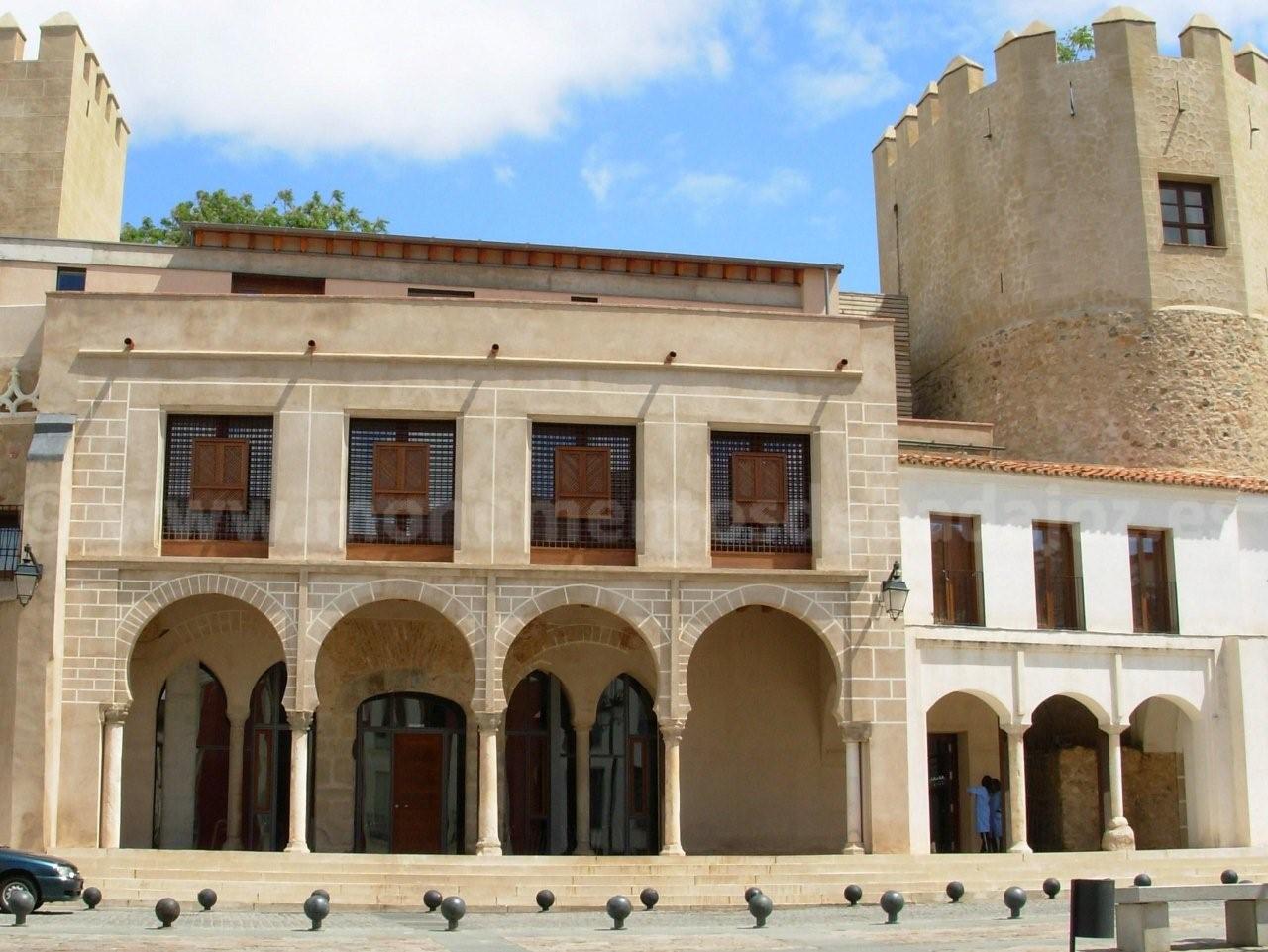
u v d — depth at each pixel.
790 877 27.22
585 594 29.56
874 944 18.44
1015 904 22.05
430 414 29.98
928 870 28.03
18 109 41.59
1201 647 33.75
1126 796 35.59
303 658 28.75
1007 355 43.16
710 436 30.89
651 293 35.44
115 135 46.34
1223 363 41.47
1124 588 33.47
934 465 32.09
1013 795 31.52
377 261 34.41
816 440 31.02
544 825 32.53
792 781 32.62
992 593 32.25
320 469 29.55
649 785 32.91
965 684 31.45
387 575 29.20
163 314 29.89
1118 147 42.22
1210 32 43.31
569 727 32.94
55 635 28.16
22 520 28.56
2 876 22.31
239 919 22.25
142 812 30.89
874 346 31.47
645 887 26.12
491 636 29.19
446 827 32.06
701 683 32.81
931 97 47.38
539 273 35.06
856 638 30.27
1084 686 32.56
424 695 32.47
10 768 27.48
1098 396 41.41
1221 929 20.47
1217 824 33.19
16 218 40.94
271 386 29.75
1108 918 16.19
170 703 31.78
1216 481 34.56
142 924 20.92
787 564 30.70
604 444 30.56
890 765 29.81
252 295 30.27
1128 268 41.69
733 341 31.00
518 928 21.20
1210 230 42.72
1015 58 43.88
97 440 29.38
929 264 47.22
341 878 25.78
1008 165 43.78
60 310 29.80
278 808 31.70
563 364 30.23
